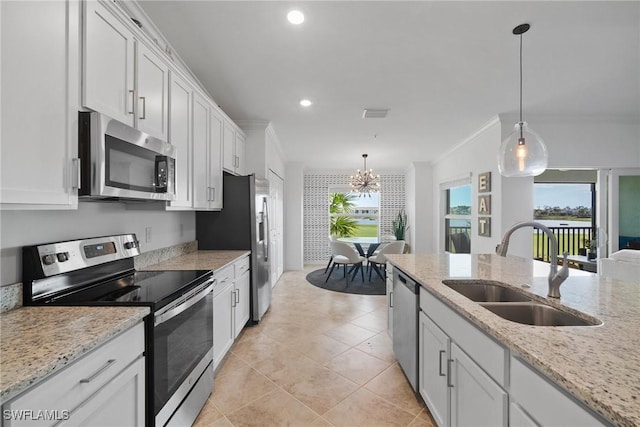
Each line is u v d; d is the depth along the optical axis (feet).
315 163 21.77
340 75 8.54
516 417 3.10
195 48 7.18
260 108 11.07
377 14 5.97
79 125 4.04
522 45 7.04
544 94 9.90
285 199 21.15
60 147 3.67
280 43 6.98
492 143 12.70
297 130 13.83
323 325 10.63
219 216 10.55
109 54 4.57
